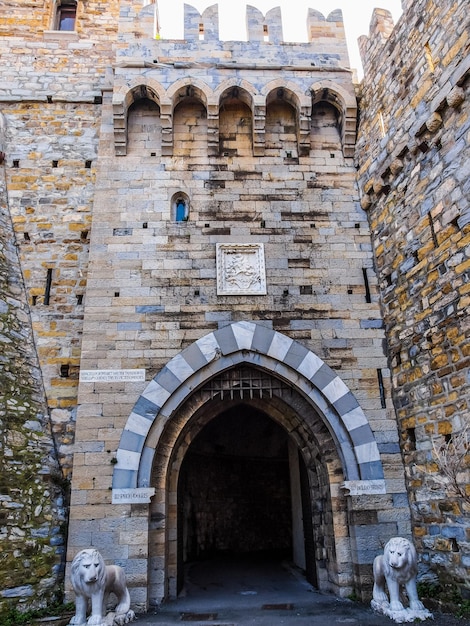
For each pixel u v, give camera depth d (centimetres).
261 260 1195
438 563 927
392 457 1059
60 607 930
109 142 1281
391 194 1151
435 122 979
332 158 1308
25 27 1454
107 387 1070
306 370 1111
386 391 1106
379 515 1022
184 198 1259
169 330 1123
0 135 1308
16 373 1088
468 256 891
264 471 2158
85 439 1030
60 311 1191
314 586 1214
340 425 1088
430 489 962
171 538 1112
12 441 1013
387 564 870
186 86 1277
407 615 826
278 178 1273
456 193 930
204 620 902
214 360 1108
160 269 1170
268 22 1373
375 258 1209
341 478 1095
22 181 1292
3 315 1120
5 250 1200
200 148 1288
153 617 922
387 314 1145
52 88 1390
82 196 1295
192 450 1856
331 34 1371
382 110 1191
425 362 998
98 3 1508
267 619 899
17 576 921
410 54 1086
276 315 1152
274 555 1877
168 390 1075
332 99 1329
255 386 1148
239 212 1235
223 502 1983
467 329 884
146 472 1023
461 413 888
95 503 992
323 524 1157
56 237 1252
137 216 1212
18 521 958
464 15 913
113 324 1117
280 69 1312
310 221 1240
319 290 1178
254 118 1271
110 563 961
